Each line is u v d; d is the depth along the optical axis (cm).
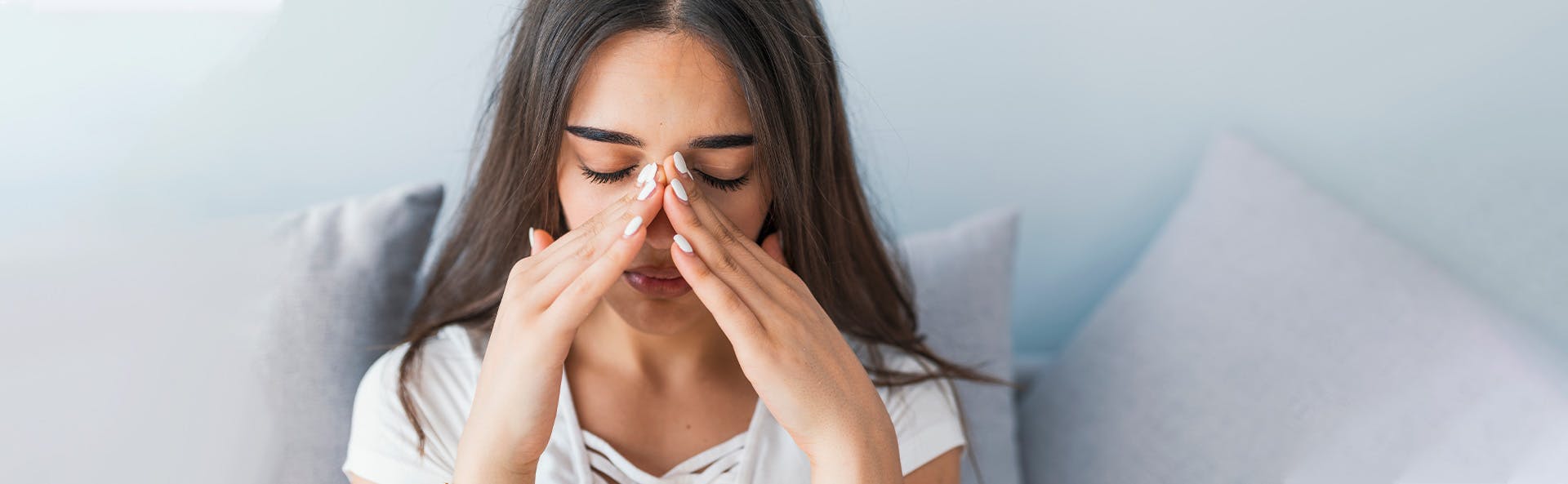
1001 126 180
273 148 164
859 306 144
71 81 157
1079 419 167
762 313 123
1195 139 183
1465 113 178
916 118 177
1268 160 174
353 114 165
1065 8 176
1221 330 162
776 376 123
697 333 136
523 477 122
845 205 140
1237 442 154
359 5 162
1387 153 181
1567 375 145
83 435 134
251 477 138
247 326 143
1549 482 138
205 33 159
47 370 135
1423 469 144
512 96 130
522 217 132
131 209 161
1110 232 186
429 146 167
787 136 125
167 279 142
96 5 156
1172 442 158
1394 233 174
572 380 136
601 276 118
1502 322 151
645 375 136
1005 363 166
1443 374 148
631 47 119
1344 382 152
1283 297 160
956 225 173
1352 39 179
